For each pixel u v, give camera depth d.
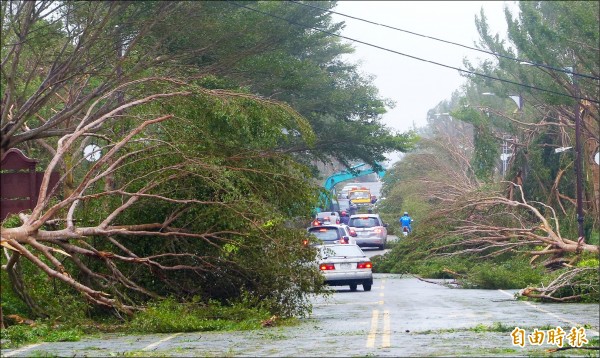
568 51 56.59
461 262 52.62
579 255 49.03
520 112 69.81
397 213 108.06
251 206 30.81
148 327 27.45
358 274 45.50
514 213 53.97
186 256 31.64
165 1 31.55
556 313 32.28
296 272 31.42
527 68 59.56
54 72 30.89
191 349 22.16
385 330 26.58
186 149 31.52
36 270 29.72
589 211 61.72
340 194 155.00
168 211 31.56
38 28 29.58
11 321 28.08
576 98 54.03
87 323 28.12
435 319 30.11
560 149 60.56
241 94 32.19
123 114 33.62
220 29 35.66
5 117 30.19
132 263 31.38
